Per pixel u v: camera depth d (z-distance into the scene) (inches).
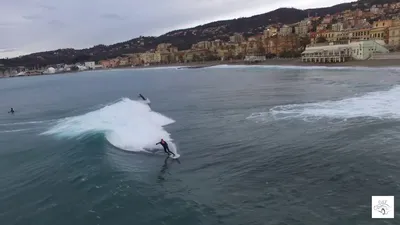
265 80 3321.9
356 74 3270.2
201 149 919.7
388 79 2476.6
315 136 966.4
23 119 1669.5
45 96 3107.8
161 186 660.7
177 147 949.8
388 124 1031.6
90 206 580.4
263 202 573.9
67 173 746.2
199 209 556.7
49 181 708.7
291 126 1118.4
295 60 6466.5
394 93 1649.9
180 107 1782.7
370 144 848.3
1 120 1684.3
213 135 1078.4
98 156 850.8
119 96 2618.1
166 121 1360.7
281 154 828.0
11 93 3850.9
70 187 668.1
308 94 1923.0
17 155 936.9
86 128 1168.8
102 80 5728.3
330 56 5241.1
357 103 1446.9
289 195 594.2
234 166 765.3
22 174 773.3
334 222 497.0
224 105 1740.9
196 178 703.1
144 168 773.9
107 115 1378.0
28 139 1120.2
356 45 4936.0
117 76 6948.8
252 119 1296.8
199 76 4963.1
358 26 7042.3
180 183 676.7
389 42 5413.4
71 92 3398.1
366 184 617.6
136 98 2373.3
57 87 4505.4
